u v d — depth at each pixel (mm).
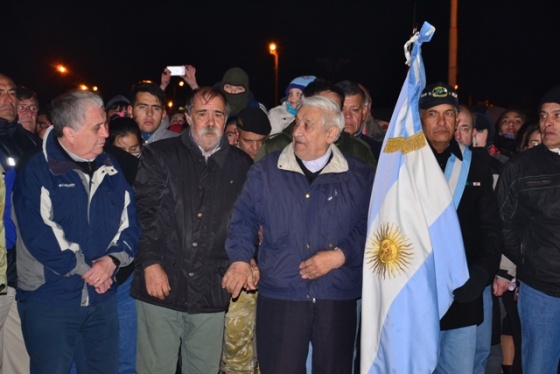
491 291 5062
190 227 4527
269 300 4270
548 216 4746
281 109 6789
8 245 4508
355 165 4379
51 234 4145
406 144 4117
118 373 4594
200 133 4500
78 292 4250
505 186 4906
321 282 4215
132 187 4602
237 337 5367
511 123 7066
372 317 4129
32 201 4156
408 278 3998
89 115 4172
